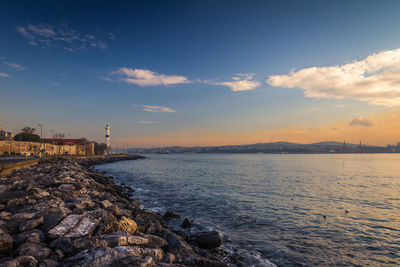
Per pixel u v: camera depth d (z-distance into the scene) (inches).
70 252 220.5
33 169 1014.4
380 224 544.7
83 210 370.9
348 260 363.3
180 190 1011.9
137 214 468.4
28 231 257.6
